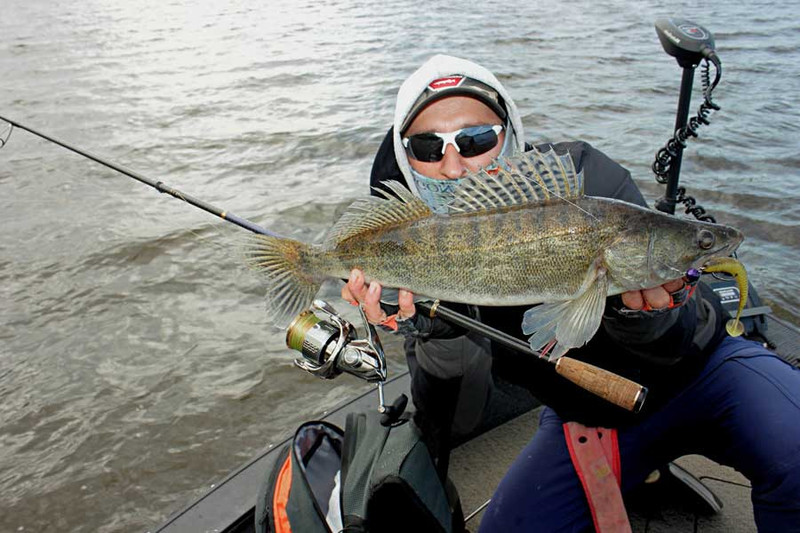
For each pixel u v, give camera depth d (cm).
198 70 429
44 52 518
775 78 328
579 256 68
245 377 138
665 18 93
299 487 73
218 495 85
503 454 102
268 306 77
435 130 83
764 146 234
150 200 220
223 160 259
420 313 81
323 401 132
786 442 70
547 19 571
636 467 83
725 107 281
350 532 68
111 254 182
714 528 85
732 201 193
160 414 129
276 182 235
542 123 271
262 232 85
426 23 573
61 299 163
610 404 80
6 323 154
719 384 78
